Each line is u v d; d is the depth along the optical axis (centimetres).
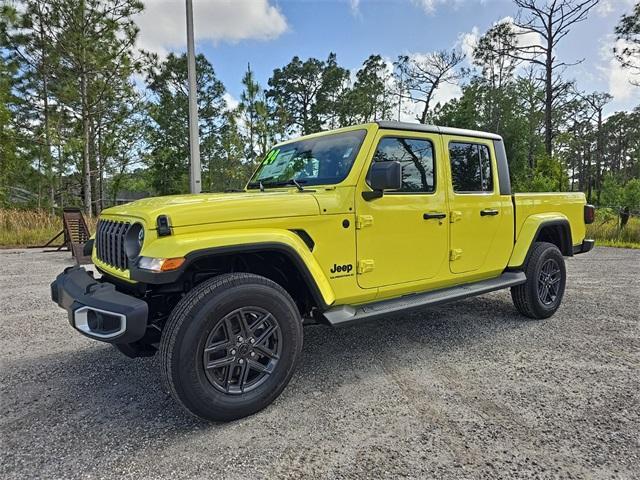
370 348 369
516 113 3484
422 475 195
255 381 254
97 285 251
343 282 295
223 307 234
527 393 279
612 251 1079
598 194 3847
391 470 199
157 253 221
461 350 362
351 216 296
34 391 288
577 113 4278
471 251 380
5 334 412
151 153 2320
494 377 305
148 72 2022
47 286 638
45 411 261
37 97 1872
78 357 352
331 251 287
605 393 278
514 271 432
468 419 246
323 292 273
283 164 369
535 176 1883
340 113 3684
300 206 273
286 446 220
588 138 4753
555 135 3072
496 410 257
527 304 439
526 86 3431
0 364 337
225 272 278
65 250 1098
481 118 3634
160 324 275
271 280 276
